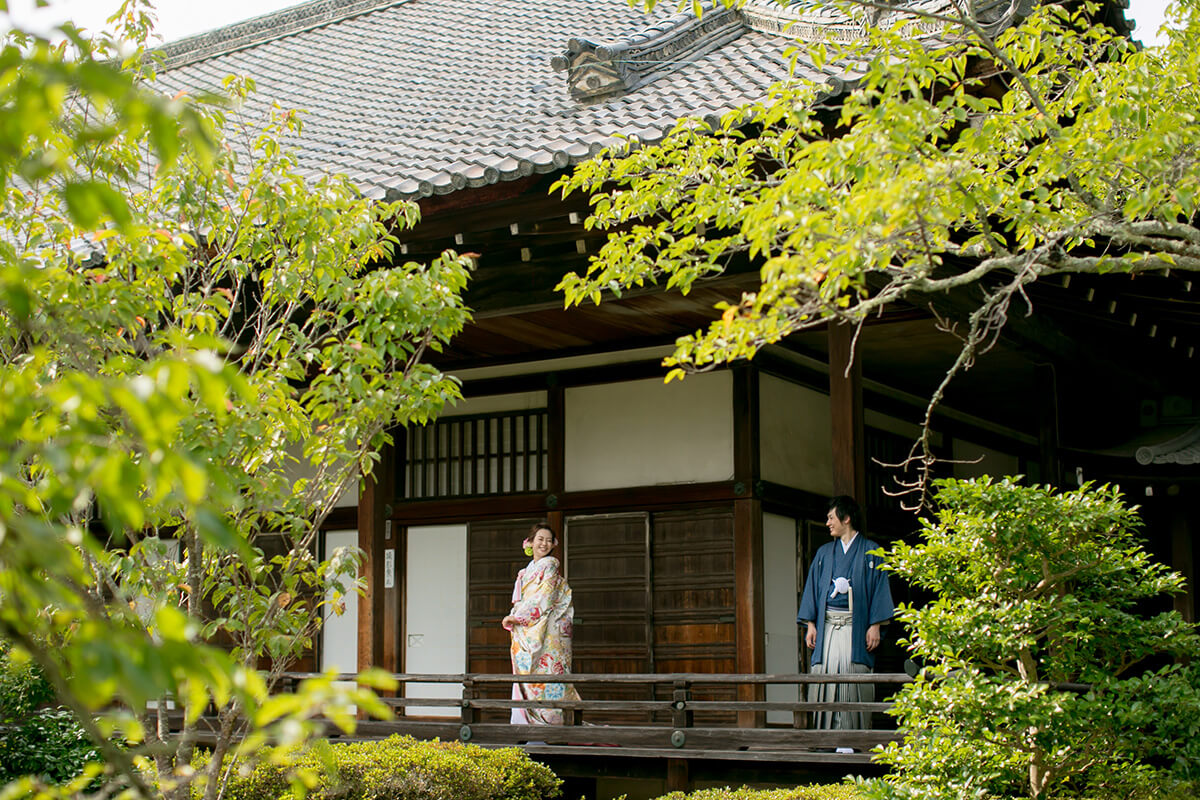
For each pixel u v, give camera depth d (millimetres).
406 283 4973
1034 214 4531
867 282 7270
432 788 6559
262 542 10875
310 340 5094
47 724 7316
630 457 9719
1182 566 10438
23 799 2609
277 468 4992
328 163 10008
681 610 9391
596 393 9945
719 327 3785
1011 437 13531
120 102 1751
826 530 10305
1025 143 5426
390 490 10688
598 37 12805
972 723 5266
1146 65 4582
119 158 4914
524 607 8312
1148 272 8508
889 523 11094
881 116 3869
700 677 7426
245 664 4879
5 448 2115
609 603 9688
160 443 1892
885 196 3549
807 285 3828
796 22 8766
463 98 11523
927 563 5617
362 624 10367
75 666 1747
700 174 4941
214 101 2080
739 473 9227
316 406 5016
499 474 10305
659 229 4855
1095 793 5438
